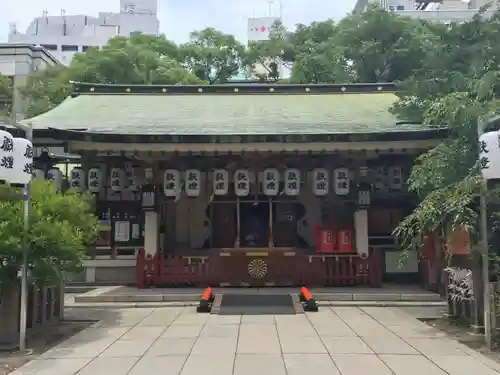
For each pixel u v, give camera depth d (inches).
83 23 2751.0
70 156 673.0
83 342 342.6
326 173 623.2
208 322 410.0
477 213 363.9
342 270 595.5
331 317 430.0
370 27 1379.2
